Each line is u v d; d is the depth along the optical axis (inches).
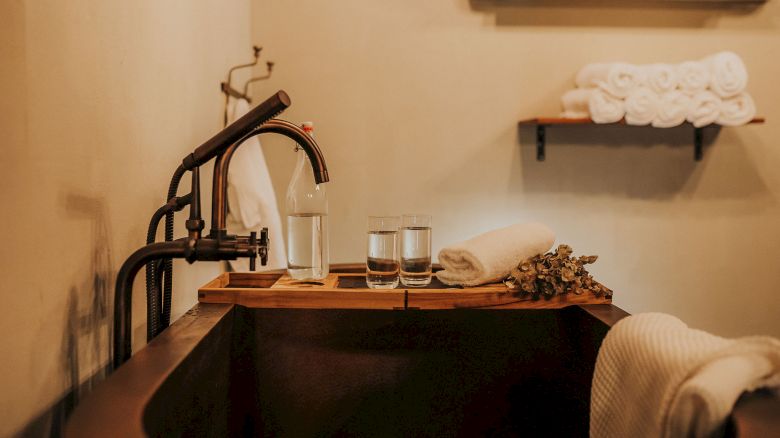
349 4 91.5
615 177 94.9
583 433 37.4
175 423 26.5
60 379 31.9
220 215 32.8
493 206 94.3
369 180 93.4
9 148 27.1
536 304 39.9
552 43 92.9
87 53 35.1
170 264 36.2
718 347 25.5
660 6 92.9
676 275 96.1
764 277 96.4
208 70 64.9
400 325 39.9
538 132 93.0
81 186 34.3
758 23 93.5
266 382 39.8
